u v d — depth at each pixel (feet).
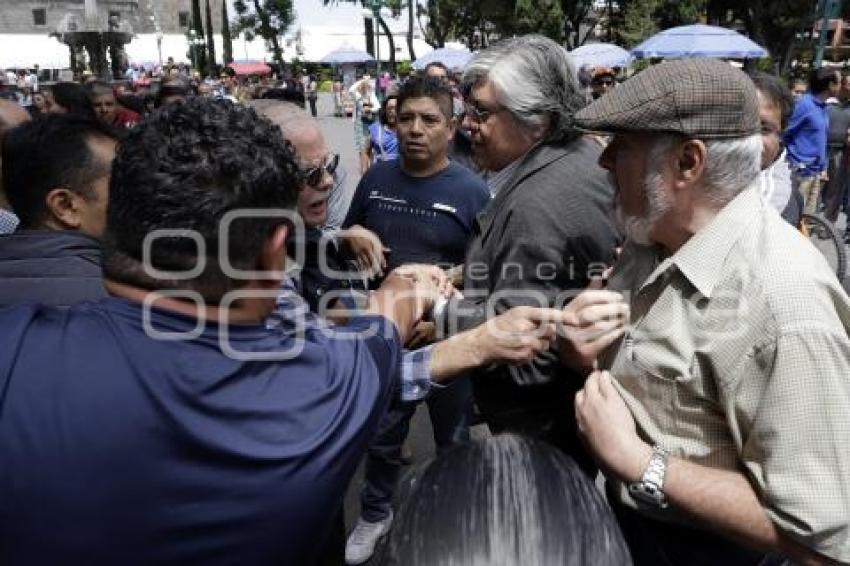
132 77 81.97
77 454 3.00
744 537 4.35
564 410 6.10
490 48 6.44
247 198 3.21
